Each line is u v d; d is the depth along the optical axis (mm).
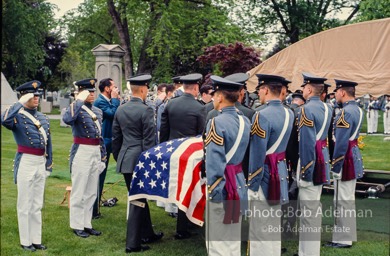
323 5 26812
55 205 7488
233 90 4207
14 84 27375
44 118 5617
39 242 5590
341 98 5820
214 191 4051
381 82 7797
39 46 29969
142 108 5668
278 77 4691
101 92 7035
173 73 22562
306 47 8477
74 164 6059
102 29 29094
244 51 13312
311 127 5062
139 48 25531
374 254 5430
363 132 20203
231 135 4109
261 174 4531
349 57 8094
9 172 9914
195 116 5883
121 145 5844
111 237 6070
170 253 5516
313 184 5164
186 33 22328
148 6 22141
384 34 7867
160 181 5215
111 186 8812
